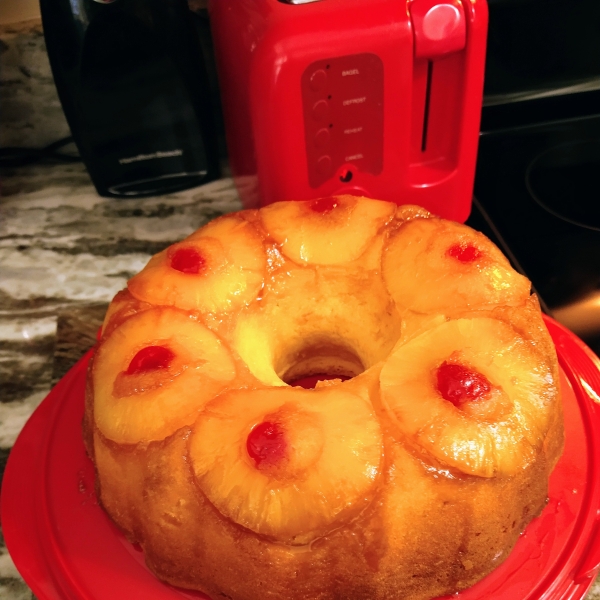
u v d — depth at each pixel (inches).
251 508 11.9
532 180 24.0
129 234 23.3
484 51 17.7
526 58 25.2
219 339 14.4
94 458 14.8
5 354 19.8
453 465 12.5
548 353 14.3
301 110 17.1
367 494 12.1
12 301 21.3
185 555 13.2
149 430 13.2
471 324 14.0
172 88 21.7
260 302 15.9
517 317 14.5
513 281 15.2
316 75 16.6
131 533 14.2
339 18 16.4
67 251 22.8
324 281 16.5
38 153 25.9
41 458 16.1
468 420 12.6
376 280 16.1
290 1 16.8
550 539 14.0
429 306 14.7
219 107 25.9
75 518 14.9
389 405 12.9
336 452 12.2
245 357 14.9
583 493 14.6
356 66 16.8
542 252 21.2
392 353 13.9
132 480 13.5
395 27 16.5
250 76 16.9
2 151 25.9
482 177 24.2
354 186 19.1
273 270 16.3
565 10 24.1
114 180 24.1
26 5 23.0
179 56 21.0
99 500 14.9
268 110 17.1
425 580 13.2
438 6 16.6
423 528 12.8
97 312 20.9
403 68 17.1
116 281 21.8
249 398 13.2
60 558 14.2
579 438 15.6
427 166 19.8
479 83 18.3
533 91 26.0
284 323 16.8
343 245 16.3
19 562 14.2
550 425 13.4
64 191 25.1
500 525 13.2
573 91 26.2
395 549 12.7
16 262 22.5
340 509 11.9
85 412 15.9
